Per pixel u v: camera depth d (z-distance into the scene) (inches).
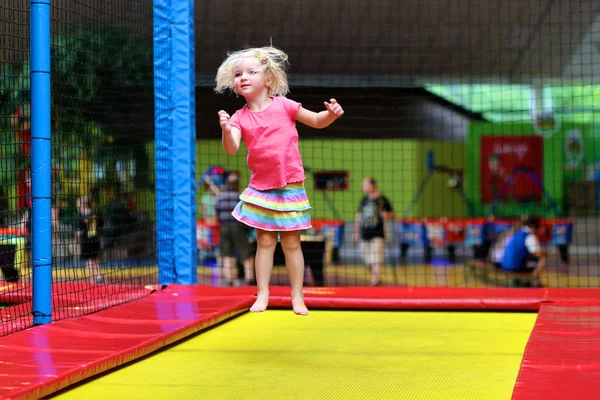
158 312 181.6
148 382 126.4
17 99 282.7
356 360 144.2
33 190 167.0
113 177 309.3
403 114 430.6
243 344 160.6
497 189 584.1
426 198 581.3
